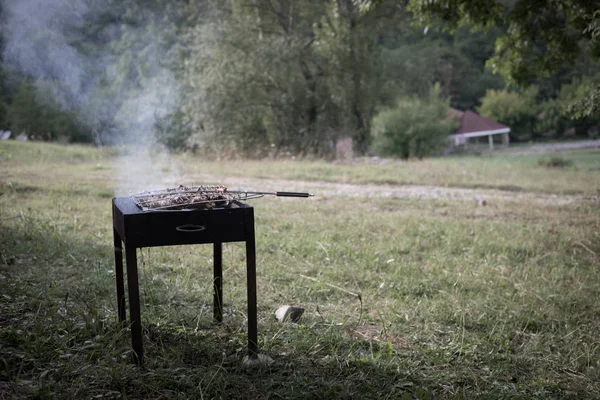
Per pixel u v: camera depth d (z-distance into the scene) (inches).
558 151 1402.6
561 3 361.4
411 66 1562.5
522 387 145.9
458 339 175.6
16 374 130.8
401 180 576.7
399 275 238.5
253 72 1004.6
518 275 247.3
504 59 406.9
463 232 325.1
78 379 130.8
